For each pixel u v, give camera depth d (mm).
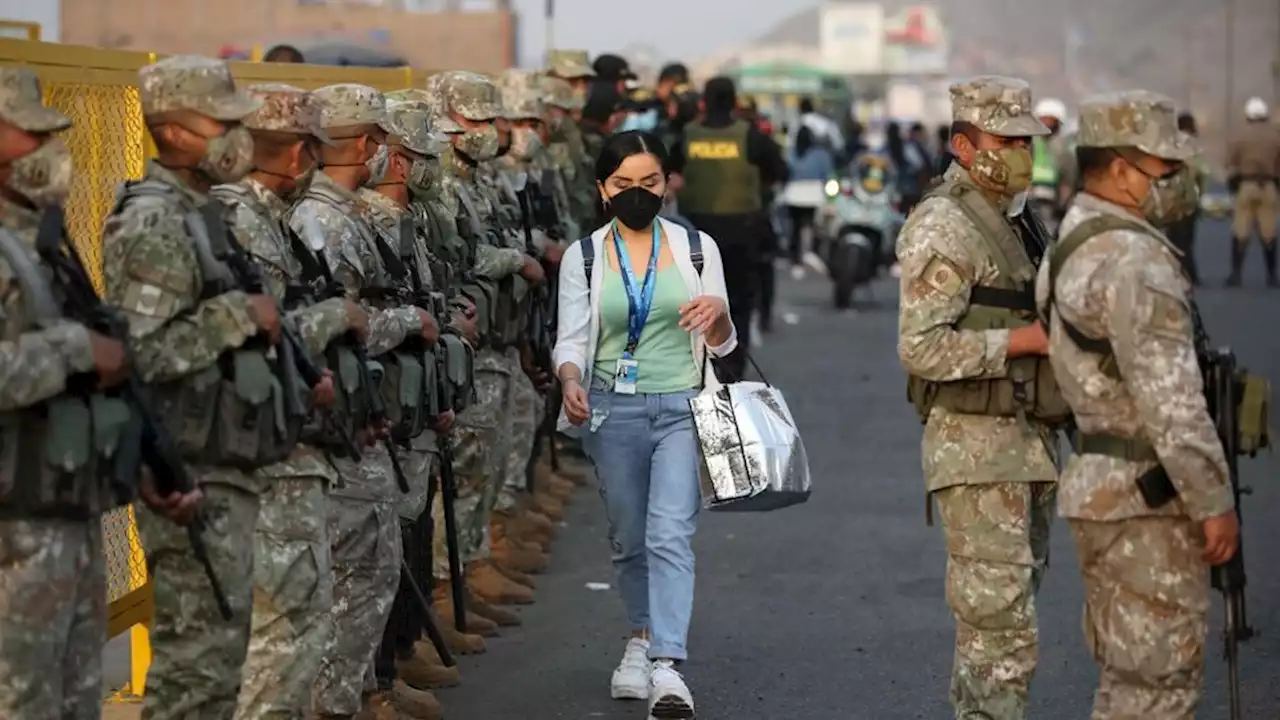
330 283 13242
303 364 12070
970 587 13305
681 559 15984
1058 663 18016
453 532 16984
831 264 53125
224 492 11719
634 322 16188
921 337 13000
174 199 11430
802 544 23766
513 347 19641
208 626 11883
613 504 16547
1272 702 16766
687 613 15945
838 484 27844
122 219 11250
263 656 12750
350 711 14445
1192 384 11398
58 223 10211
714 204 32656
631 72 35250
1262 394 11953
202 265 11312
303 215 13680
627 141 16078
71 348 10016
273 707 12758
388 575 14602
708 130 32625
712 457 15766
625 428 16266
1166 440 11359
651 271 16234
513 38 55219
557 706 16750
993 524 13227
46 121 10305
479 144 19125
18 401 9805
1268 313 48594
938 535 24312
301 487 12828
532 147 22469
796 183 63031
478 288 18406
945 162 14797
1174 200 11898
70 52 14641
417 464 16250
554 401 24797
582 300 16344
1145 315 11398
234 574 11836
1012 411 13117
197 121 11492
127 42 50000
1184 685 11961
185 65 11508
